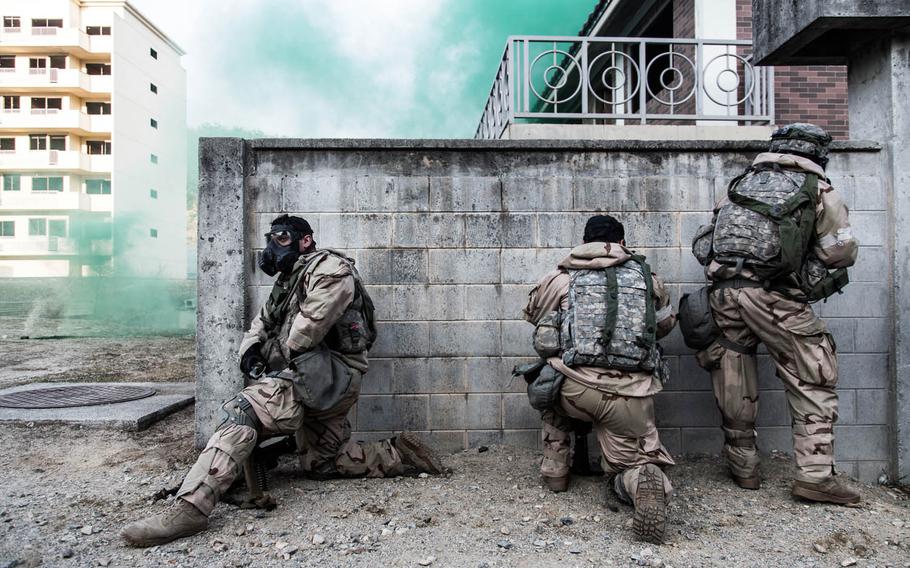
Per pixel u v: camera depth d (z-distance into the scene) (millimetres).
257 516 2857
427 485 3277
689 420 3787
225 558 2473
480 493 3174
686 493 3236
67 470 3523
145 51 51906
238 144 3750
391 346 3783
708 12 6582
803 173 3059
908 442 3611
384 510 2947
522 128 5258
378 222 3797
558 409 3037
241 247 3729
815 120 6465
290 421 2840
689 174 3828
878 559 2570
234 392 3715
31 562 2406
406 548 2580
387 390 3781
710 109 6488
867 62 3791
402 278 3791
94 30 48344
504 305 3799
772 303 3008
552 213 3814
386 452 3363
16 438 4039
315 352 2941
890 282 3695
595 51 9758
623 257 2953
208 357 3721
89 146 48750
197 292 3729
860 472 3689
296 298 3039
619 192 3820
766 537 2736
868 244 3719
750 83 5559
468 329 3795
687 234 3816
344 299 2941
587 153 3828
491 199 3811
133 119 50344
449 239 3801
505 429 3799
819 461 3055
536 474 3432
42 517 2863
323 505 3002
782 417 3770
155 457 3738
